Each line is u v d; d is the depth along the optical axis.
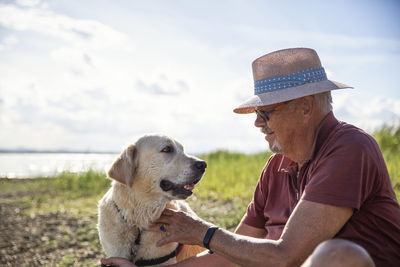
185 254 3.30
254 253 2.04
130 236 2.96
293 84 2.29
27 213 7.62
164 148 3.14
